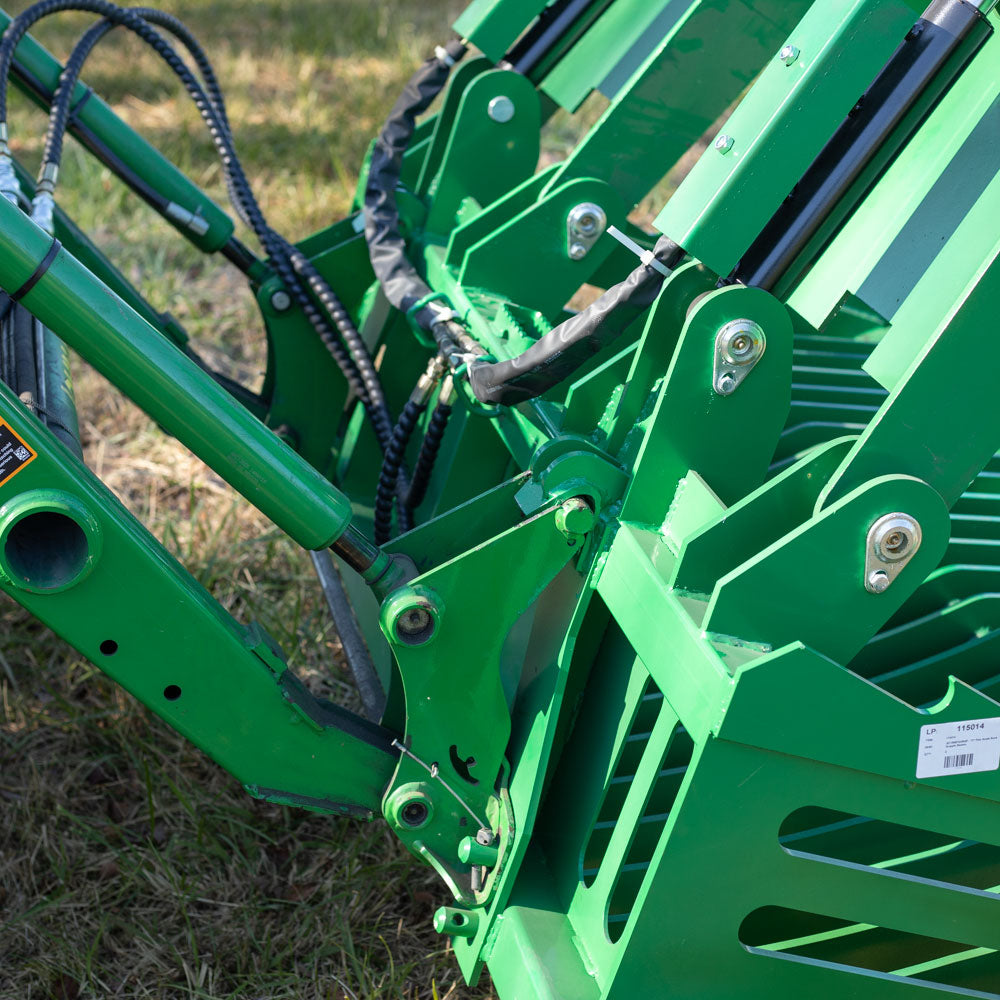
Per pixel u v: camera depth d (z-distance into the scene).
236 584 2.57
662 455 1.46
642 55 2.28
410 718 1.52
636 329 2.04
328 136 4.93
